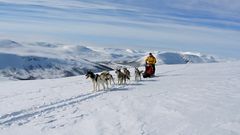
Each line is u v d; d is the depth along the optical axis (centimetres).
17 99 1595
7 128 1080
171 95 1570
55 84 2234
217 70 2991
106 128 1052
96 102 1484
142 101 1452
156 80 2303
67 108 1366
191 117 1120
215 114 1136
